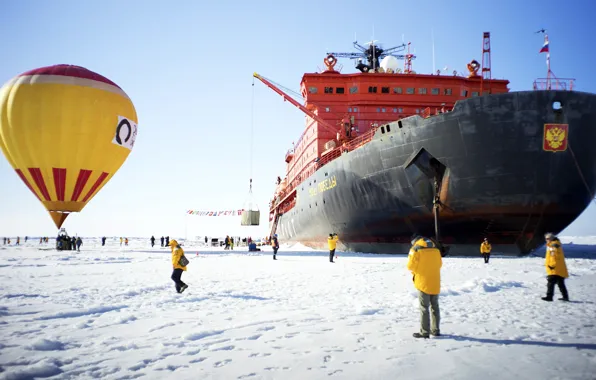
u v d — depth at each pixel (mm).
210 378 3842
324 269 16750
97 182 31016
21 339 5480
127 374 3996
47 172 29172
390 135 24359
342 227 31672
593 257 24594
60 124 28219
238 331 5855
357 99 38375
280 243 57812
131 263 22188
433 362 4230
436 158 22250
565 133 19906
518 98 20109
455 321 6367
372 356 4488
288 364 4246
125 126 31172
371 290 10242
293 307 7902
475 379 3664
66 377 3916
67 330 6059
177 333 5793
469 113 20906
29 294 9766
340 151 32781
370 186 26578
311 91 38812
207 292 10133
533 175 20391
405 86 38312
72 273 15961
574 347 4785
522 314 6934
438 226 22812
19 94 28078
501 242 23141
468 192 21672
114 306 8039
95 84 29703
